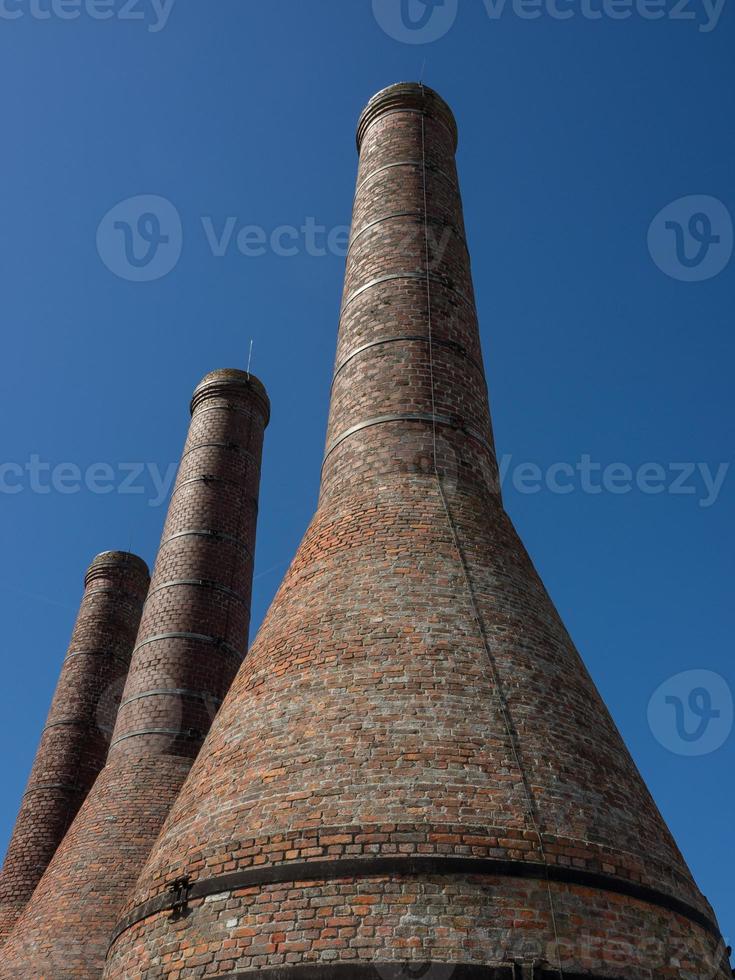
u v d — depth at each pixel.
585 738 10.59
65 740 29.22
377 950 8.07
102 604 32.66
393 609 11.51
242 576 25.89
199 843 9.58
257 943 8.39
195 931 8.82
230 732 10.95
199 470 27.58
